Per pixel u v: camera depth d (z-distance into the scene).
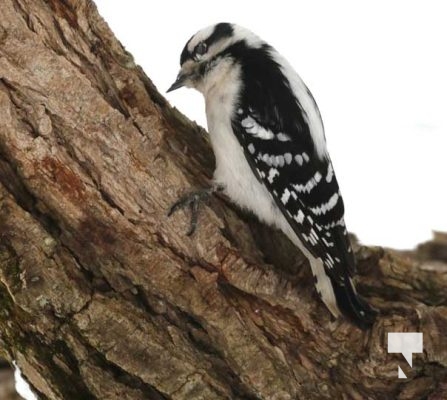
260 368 8.23
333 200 9.30
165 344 8.05
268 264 8.67
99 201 7.84
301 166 9.21
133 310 8.01
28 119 7.52
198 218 8.17
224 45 9.83
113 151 7.84
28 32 7.36
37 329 7.93
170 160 8.19
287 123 9.29
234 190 9.11
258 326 8.35
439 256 11.59
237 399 8.24
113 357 7.96
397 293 9.56
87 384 7.96
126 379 8.06
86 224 7.90
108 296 7.96
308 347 8.48
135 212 7.95
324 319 8.57
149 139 7.98
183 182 8.20
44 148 7.57
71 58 7.77
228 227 8.73
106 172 7.84
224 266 8.26
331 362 8.51
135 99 8.26
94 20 8.22
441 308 8.85
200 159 9.26
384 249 9.98
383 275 9.75
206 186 8.91
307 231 9.01
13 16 7.29
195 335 8.24
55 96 7.54
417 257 11.60
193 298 8.16
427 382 8.57
